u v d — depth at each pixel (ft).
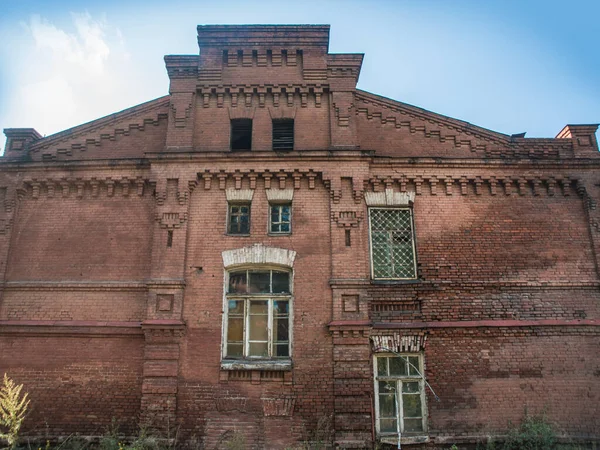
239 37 50.62
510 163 46.29
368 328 41.22
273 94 48.98
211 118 48.42
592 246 44.93
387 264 44.62
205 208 45.19
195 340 41.65
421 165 46.29
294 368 40.81
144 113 50.34
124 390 41.27
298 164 45.62
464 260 44.24
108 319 43.04
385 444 39.42
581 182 46.44
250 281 43.91
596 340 42.19
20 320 43.27
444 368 41.29
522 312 42.86
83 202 46.91
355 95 49.67
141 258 44.78
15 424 38.37
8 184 47.19
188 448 39.17
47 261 45.21
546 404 40.60
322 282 42.91
